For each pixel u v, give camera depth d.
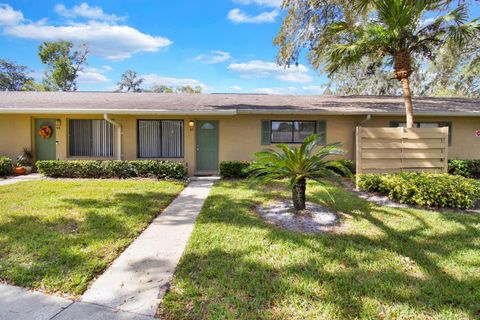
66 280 2.83
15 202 5.76
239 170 9.41
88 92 13.20
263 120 10.24
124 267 3.17
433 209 5.57
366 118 9.84
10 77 30.84
